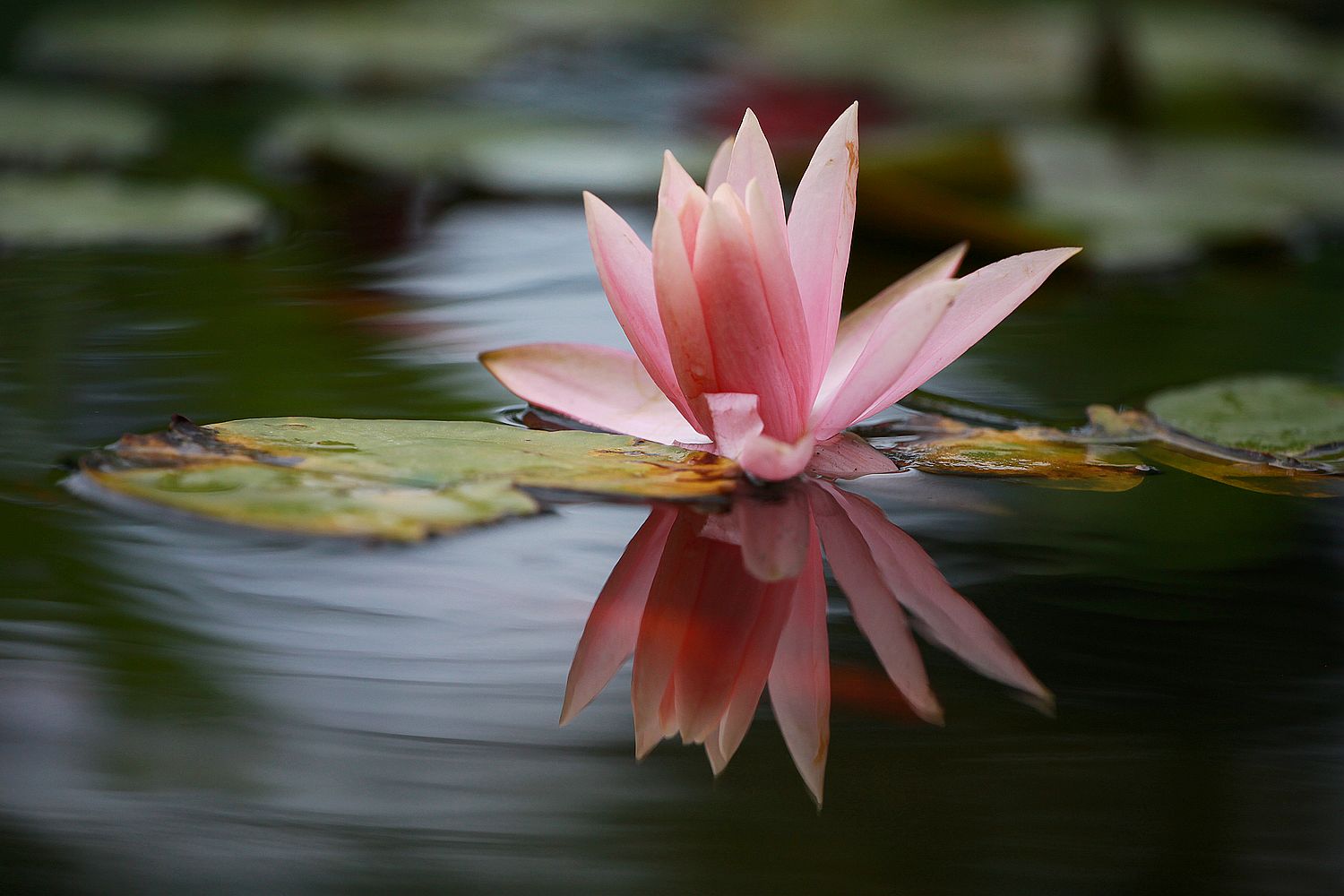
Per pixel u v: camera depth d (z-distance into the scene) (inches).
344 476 67.1
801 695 65.3
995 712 65.2
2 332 72.0
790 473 67.8
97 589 66.2
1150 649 65.8
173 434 67.8
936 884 63.8
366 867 63.9
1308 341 73.2
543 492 67.9
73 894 63.7
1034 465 68.6
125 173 91.5
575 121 113.7
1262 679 65.5
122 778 64.5
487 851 64.1
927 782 64.6
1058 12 161.8
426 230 80.4
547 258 76.3
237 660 65.5
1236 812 64.4
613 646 65.7
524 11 156.9
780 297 67.4
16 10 162.9
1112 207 84.8
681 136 108.6
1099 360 72.4
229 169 95.3
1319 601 66.4
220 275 75.2
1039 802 64.4
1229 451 69.2
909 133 105.4
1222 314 74.7
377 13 150.0
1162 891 63.7
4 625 65.7
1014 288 68.1
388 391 70.1
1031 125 119.2
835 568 66.7
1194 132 120.7
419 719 65.1
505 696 65.3
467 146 95.0
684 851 64.1
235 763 64.6
